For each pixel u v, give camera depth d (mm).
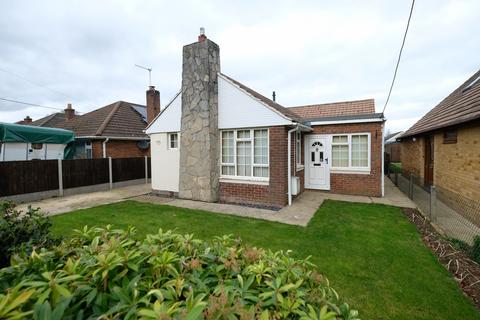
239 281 1490
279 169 7555
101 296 1295
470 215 5809
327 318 1215
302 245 4680
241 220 6277
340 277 3557
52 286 1247
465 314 2791
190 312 1022
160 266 1584
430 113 12867
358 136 9547
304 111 11914
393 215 6719
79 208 7629
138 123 16953
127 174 12703
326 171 10031
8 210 2955
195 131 8609
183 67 8844
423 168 10602
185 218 6453
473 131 6078
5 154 9938
